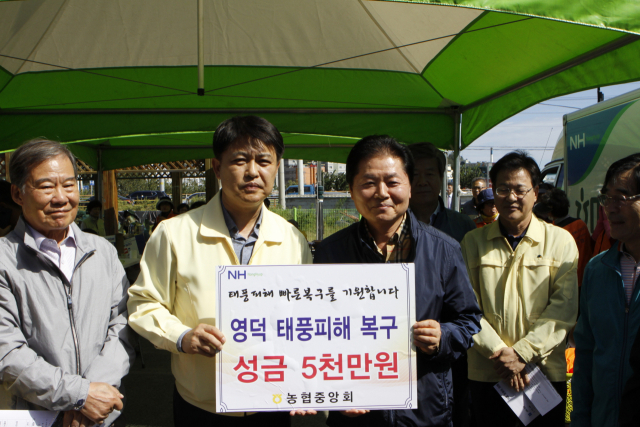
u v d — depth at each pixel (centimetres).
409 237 194
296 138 801
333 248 200
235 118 190
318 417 391
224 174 189
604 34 275
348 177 195
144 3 353
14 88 471
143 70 452
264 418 200
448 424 188
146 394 419
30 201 183
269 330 174
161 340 176
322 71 457
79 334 187
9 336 174
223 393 172
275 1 350
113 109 535
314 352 175
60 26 377
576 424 210
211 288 188
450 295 190
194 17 371
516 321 240
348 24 377
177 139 827
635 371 172
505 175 246
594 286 207
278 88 492
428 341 171
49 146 189
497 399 244
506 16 296
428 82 457
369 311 177
